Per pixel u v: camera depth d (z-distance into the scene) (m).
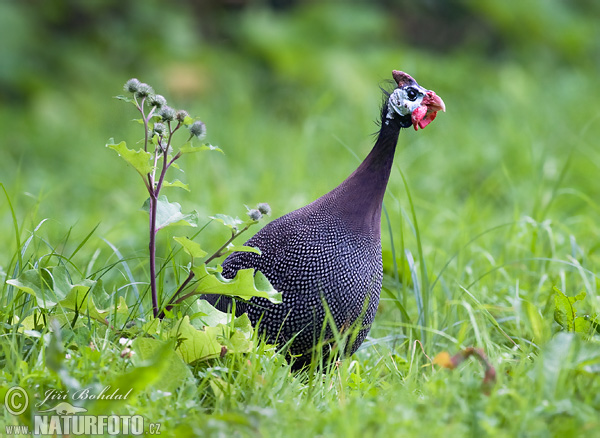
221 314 5.79
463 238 8.98
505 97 17.02
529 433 4.40
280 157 13.19
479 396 4.74
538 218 8.95
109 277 8.25
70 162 14.42
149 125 5.94
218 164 12.28
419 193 12.02
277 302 5.64
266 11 20.28
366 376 5.92
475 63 19.22
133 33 19.08
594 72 19.78
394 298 7.16
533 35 20.73
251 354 5.48
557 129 14.85
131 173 12.92
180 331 5.45
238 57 19.08
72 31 19.36
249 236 9.30
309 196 10.70
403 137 13.89
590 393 4.89
